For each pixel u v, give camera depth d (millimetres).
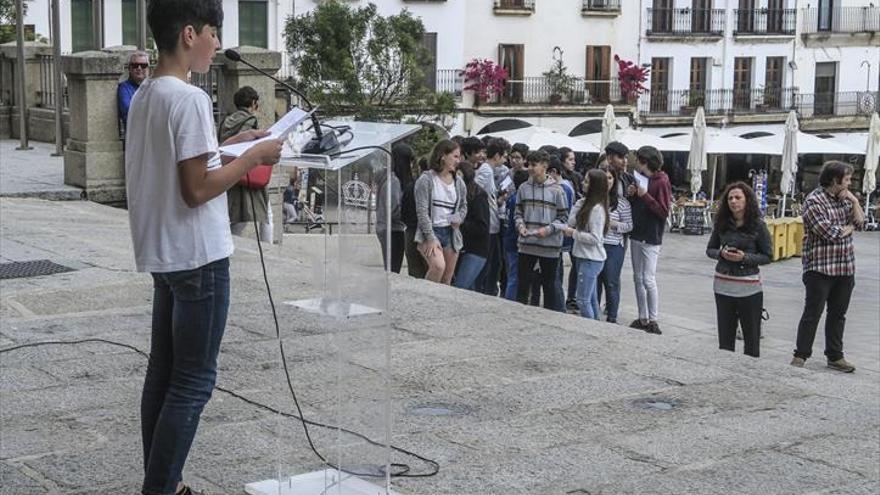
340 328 4312
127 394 6156
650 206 13414
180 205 3826
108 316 8008
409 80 29625
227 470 5012
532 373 6973
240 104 10422
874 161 35750
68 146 14406
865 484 5297
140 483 4871
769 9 50719
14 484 4820
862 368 13086
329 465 4578
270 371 6633
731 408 6430
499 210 13922
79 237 11336
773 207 37719
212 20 3893
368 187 4184
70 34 34844
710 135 37844
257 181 10523
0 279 9242
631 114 46844
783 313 18078
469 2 43969
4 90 19656
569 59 46375
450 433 5773
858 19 52906
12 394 6125
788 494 5125
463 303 8906
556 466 5336
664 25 48312
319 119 4371
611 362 7301
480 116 44000
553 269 12359
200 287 3902
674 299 19297
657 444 5730
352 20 29500
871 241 33188
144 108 3830
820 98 52125
